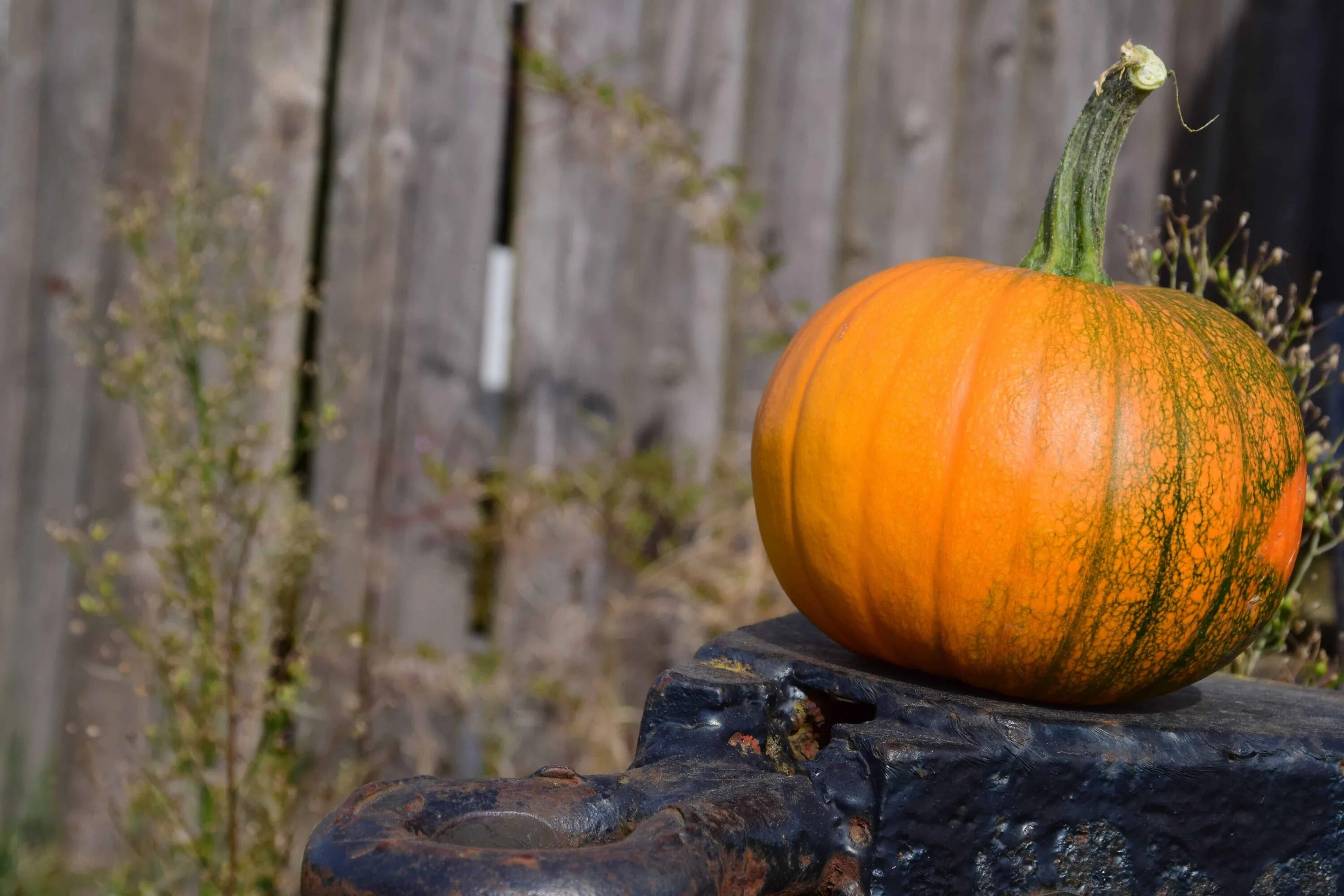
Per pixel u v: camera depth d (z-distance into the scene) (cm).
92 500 308
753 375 320
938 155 321
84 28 306
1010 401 120
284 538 263
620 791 108
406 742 309
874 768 113
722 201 313
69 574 308
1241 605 125
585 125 311
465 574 315
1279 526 127
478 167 312
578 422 317
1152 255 191
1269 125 318
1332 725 129
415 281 314
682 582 307
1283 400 129
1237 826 121
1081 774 117
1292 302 186
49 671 309
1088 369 120
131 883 270
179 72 307
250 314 267
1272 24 318
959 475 121
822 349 137
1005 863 115
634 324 317
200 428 250
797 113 318
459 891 84
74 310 305
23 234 307
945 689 133
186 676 228
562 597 316
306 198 310
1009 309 125
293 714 281
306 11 308
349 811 97
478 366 315
